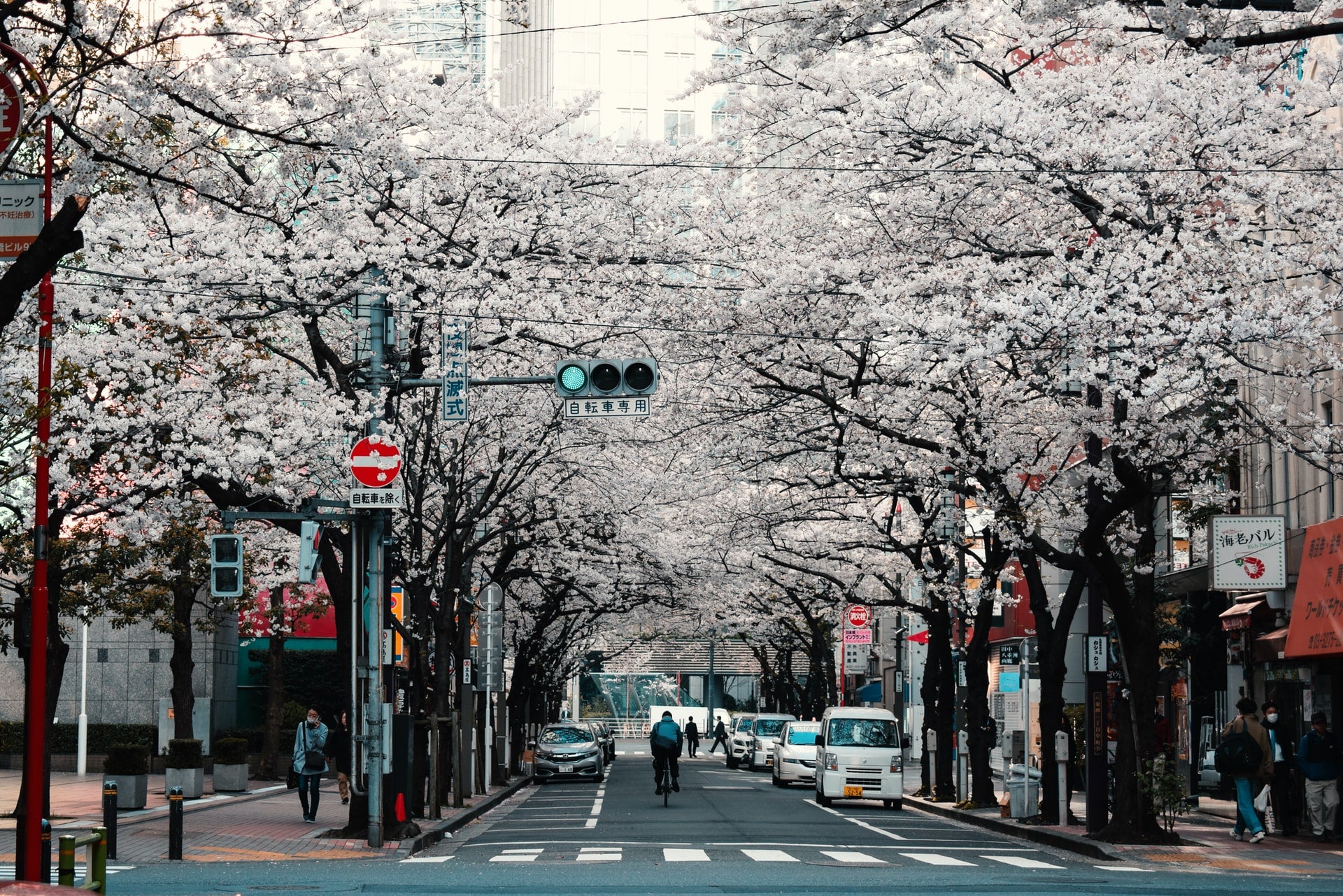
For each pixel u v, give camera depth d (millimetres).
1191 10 12195
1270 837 22234
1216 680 31047
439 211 20172
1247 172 18188
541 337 22062
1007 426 22906
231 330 20391
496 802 32312
